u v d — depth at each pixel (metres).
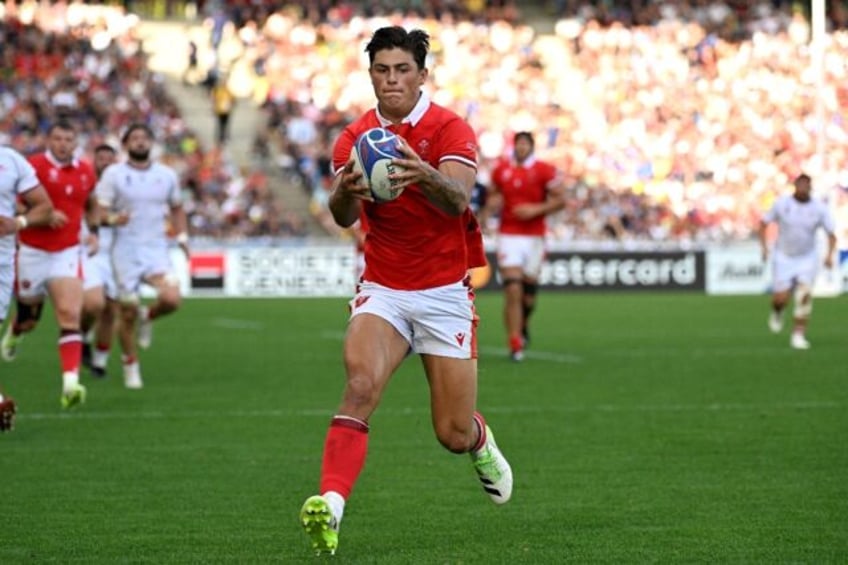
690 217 147.12
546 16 177.75
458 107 156.25
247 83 157.12
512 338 61.66
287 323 86.88
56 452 35.31
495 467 24.92
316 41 160.62
